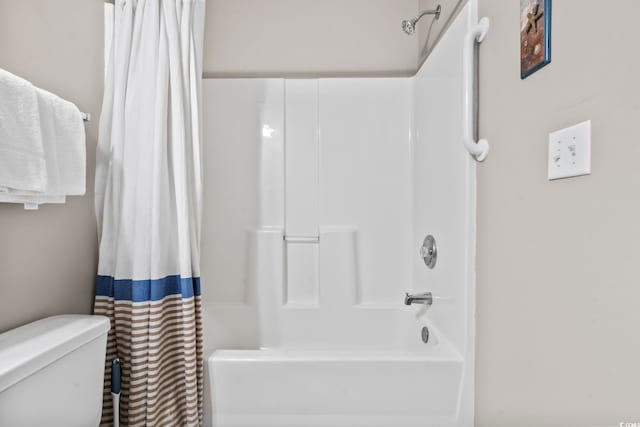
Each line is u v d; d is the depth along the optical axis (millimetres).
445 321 1411
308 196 2051
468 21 1229
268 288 1995
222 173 2057
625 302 631
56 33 1240
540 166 875
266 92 2049
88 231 1413
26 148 982
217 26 2129
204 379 1209
